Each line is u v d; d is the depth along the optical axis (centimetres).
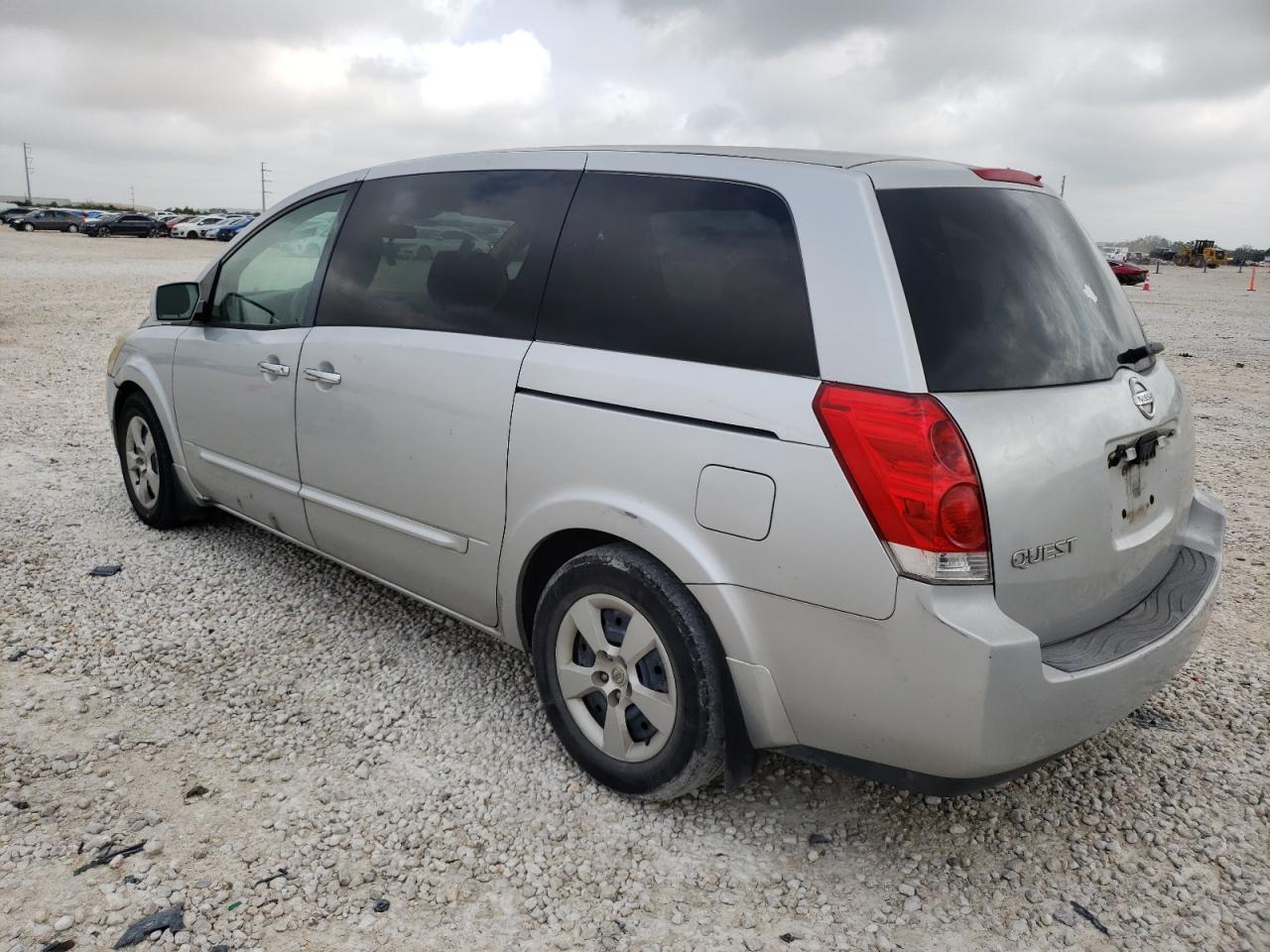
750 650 248
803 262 246
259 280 415
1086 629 253
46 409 798
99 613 401
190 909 239
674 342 265
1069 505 237
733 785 269
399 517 345
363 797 286
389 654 375
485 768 303
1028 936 241
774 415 238
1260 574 492
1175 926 245
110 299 1741
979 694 218
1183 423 299
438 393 320
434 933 235
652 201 284
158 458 482
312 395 371
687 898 250
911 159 274
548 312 297
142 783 288
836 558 229
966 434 221
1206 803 296
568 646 295
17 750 302
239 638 384
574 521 280
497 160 334
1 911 235
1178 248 7631
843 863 265
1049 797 297
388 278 354
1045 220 279
